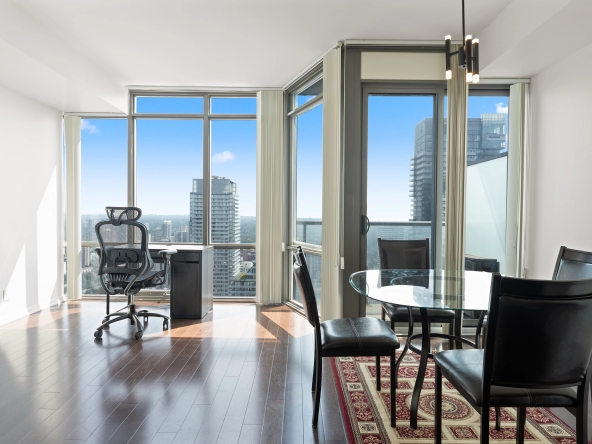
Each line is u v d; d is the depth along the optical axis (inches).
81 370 110.6
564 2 93.5
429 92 146.8
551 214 134.0
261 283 193.3
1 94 154.9
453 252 143.3
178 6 120.1
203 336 142.5
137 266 145.4
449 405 92.4
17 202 164.2
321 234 166.7
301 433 79.6
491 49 130.7
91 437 77.4
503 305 55.6
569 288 54.0
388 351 83.0
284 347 131.2
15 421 83.2
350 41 143.3
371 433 79.9
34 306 174.6
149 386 100.7
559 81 129.9
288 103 193.2
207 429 80.7
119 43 145.6
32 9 121.7
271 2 118.1
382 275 102.3
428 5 120.1
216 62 162.6
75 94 164.9
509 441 77.9
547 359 56.1
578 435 58.9
